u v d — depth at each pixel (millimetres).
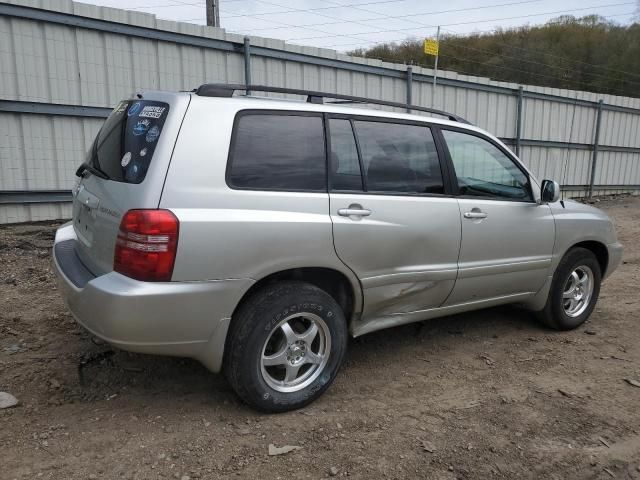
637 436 3154
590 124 18203
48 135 8516
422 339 4551
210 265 2848
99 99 8852
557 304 4730
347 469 2730
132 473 2619
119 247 2818
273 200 3078
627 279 7059
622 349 4492
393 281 3609
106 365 3762
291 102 3348
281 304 3094
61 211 8836
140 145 2980
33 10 8031
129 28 8914
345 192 3396
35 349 3984
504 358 4223
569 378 3898
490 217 4109
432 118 4031
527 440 3066
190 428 3029
